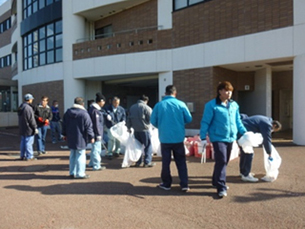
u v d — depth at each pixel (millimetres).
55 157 8312
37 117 8641
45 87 17719
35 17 18203
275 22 9766
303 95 9141
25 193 4891
